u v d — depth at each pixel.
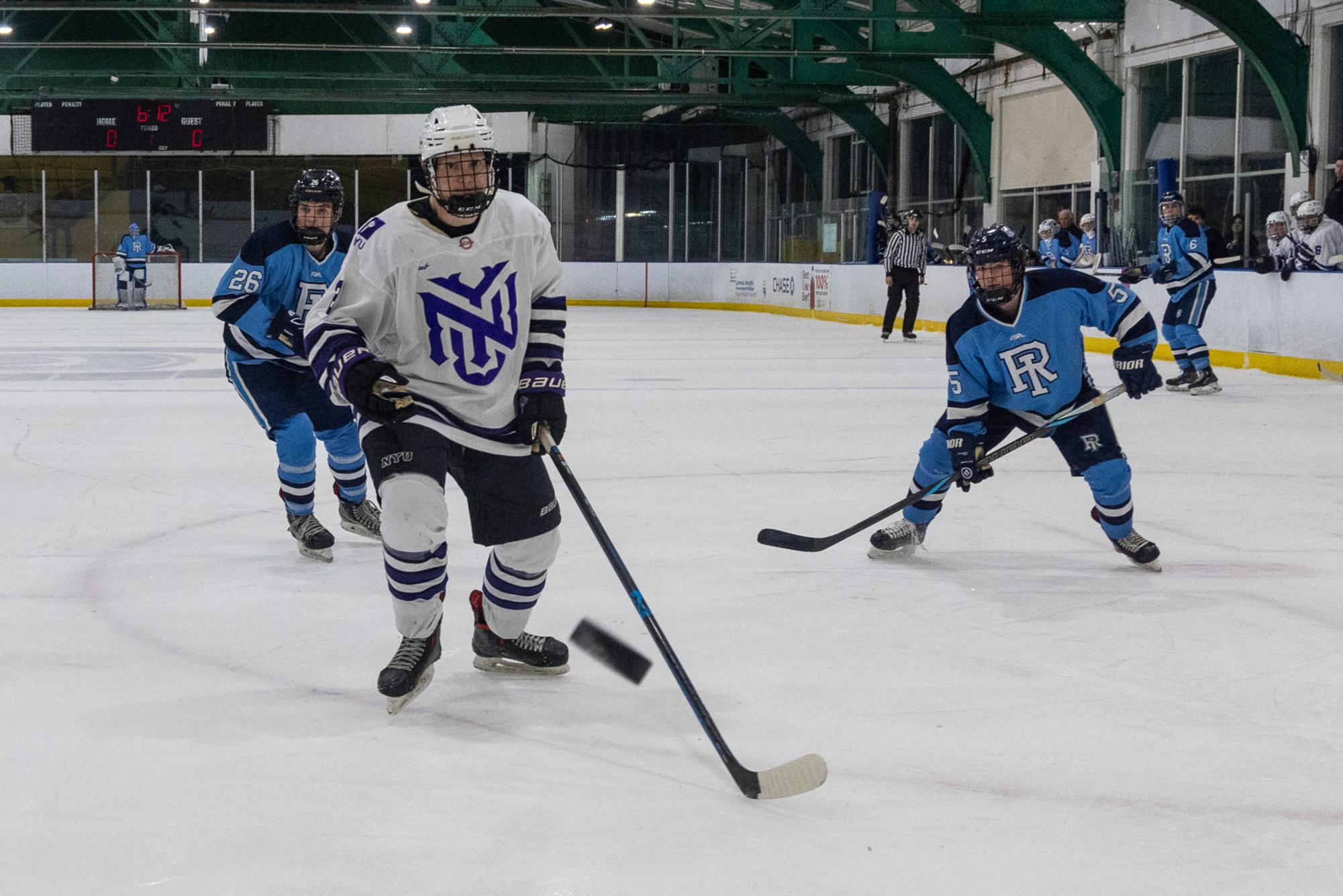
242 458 8.89
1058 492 7.57
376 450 3.81
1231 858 2.84
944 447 5.59
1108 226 22.48
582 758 3.45
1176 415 11.33
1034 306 5.28
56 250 35.34
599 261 35.38
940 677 4.17
